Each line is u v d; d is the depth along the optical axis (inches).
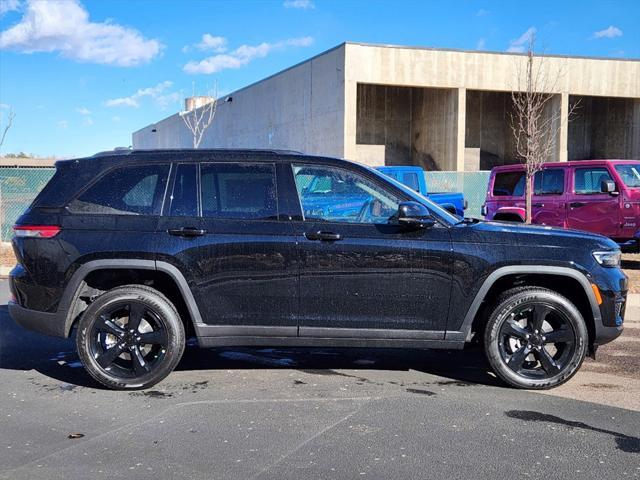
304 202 208.7
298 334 207.2
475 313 205.3
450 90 1294.3
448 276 203.5
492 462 152.5
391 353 261.4
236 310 207.2
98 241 206.2
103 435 169.9
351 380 222.2
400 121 1411.2
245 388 212.4
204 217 208.4
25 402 197.6
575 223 476.7
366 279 203.9
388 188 209.5
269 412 187.9
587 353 213.6
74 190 212.5
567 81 1309.1
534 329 207.5
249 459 154.3
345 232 204.5
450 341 206.7
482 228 208.8
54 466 150.3
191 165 212.7
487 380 221.9
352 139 1211.2
